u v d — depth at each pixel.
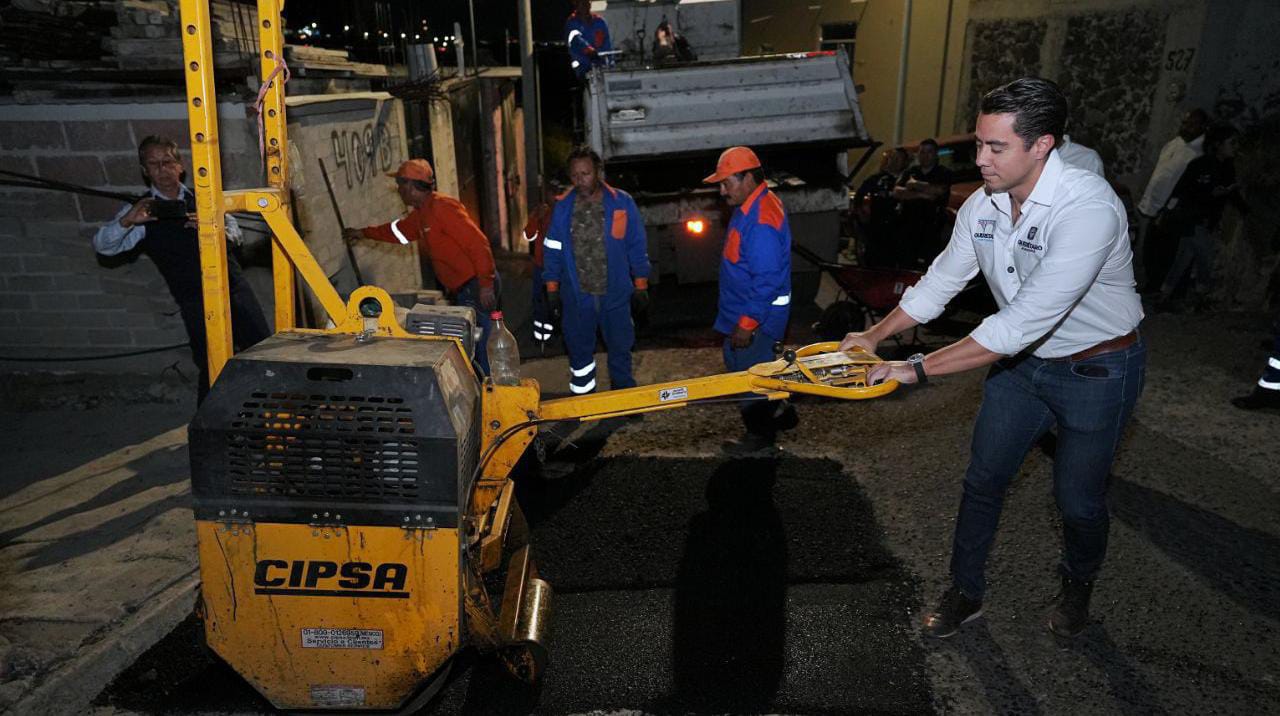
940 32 13.02
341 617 2.53
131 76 5.24
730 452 4.86
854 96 8.26
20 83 5.23
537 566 3.73
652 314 7.82
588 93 8.34
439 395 2.38
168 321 5.73
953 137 9.81
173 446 4.87
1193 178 7.01
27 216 5.48
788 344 6.86
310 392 2.36
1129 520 4.01
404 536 2.44
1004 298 2.85
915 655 3.11
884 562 3.70
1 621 3.24
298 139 5.64
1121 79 9.34
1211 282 7.66
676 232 7.49
